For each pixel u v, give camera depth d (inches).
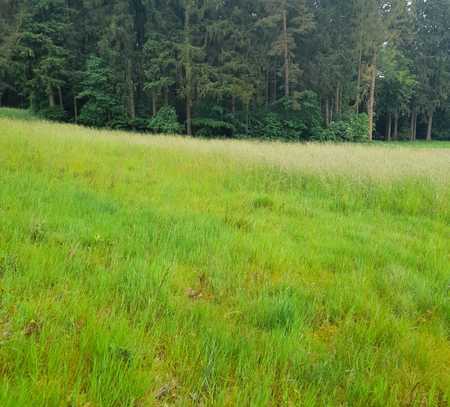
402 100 1786.4
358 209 283.6
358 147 610.2
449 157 499.2
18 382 66.1
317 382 80.5
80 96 1254.3
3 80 1562.5
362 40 1412.4
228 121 1357.0
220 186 310.5
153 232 163.8
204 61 1300.4
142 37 1333.7
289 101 1349.7
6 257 116.5
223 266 137.1
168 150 466.3
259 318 105.3
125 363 76.9
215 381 76.6
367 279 140.0
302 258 157.2
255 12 1392.7
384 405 77.1
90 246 141.3
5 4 1282.0
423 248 190.5
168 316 99.0
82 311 93.7
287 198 290.5
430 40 1818.4
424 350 96.6
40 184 227.0
